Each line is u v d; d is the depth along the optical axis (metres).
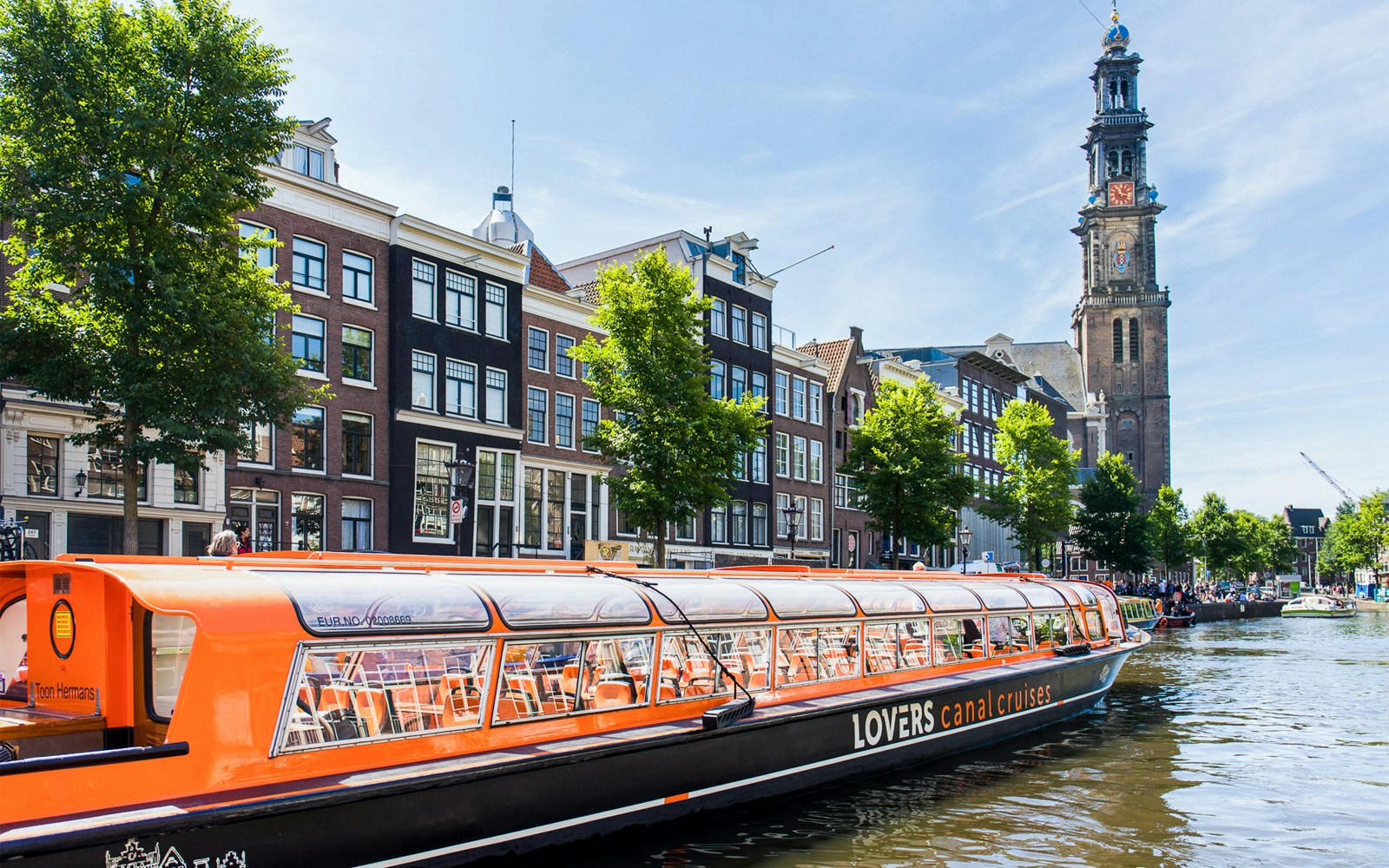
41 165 14.71
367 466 25.25
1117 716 18.59
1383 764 13.97
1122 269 105.81
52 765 5.81
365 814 6.95
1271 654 34.03
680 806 9.49
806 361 43.66
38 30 14.71
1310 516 153.62
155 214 15.53
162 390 15.45
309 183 24.14
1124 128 106.19
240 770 6.55
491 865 7.82
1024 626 16.72
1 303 18.58
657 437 24.17
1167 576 95.19
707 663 10.32
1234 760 14.16
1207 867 9.10
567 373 31.30
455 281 27.72
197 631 6.45
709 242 37.19
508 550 28.73
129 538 15.55
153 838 5.95
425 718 7.66
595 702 9.08
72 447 19.70
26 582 7.55
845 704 11.45
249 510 22.69
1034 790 12.04
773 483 40.56
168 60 15.58
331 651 7.07
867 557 47.62
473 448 27.78
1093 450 101.69
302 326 23.92
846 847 9.45
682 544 35.28
